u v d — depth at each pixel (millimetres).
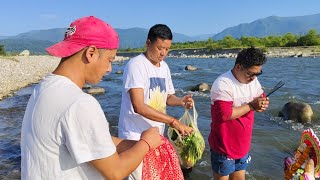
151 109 3352
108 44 1804
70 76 1783
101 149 1685
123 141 2230
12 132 8758
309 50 53000
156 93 3564
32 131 1722
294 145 7410
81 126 1656
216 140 3668
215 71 25031
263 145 7367
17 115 10797
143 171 2432
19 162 6566
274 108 11078
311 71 23547
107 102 13055
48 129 1670
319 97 13102
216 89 3492
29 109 1778
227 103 3439
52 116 1669
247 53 3379
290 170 4039
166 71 3781
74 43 1755
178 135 4078
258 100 3371
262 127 8906
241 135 3566
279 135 8148
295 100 12586
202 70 26234
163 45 3443
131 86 3400
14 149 7344
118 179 1769
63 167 1701
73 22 1813
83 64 1796
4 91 15383
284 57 41812
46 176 1702
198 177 5590
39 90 1770
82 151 1660
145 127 3561
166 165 2463
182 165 4434
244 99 3533
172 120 3383
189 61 40938
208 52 62781
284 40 69500
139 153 1903
